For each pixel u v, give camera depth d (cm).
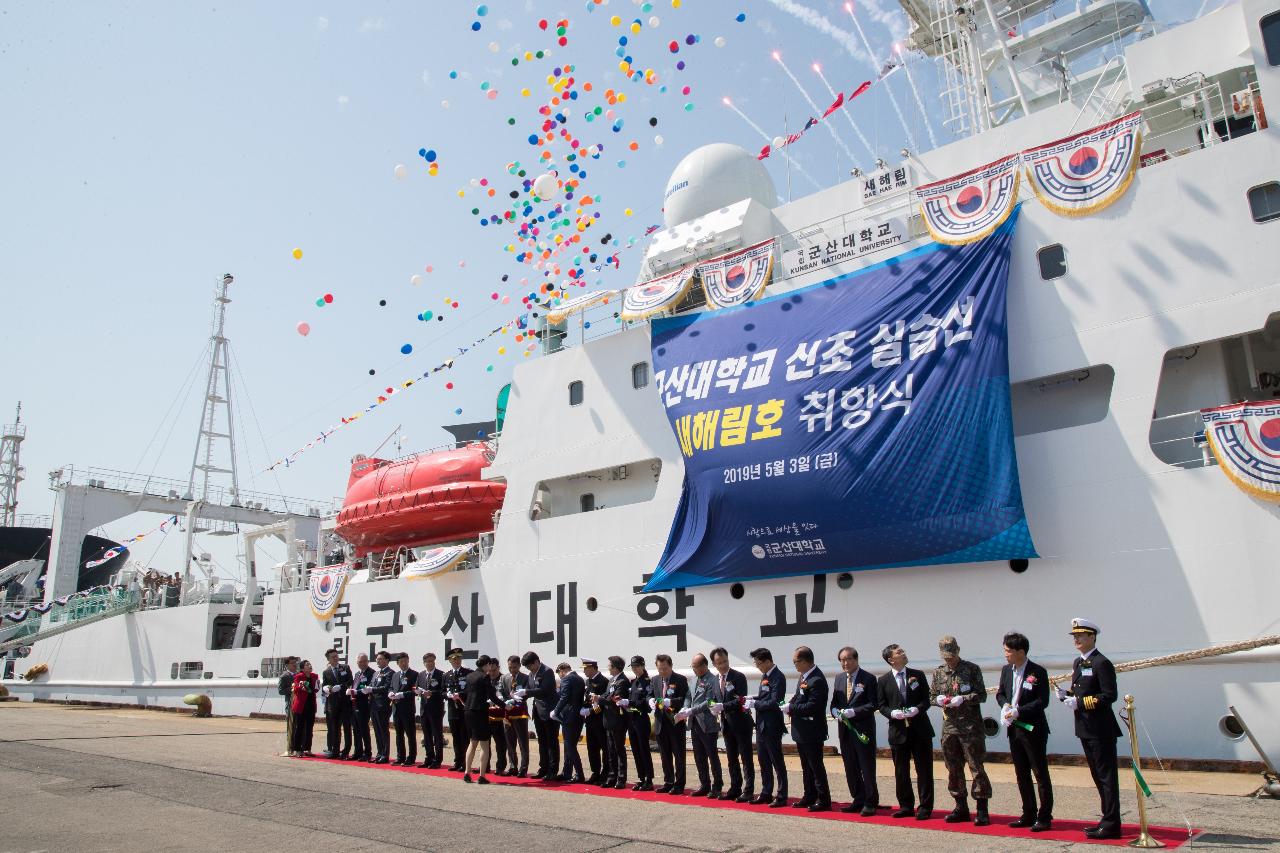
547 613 1600
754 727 965
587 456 1608
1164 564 1026
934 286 1217
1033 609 1103
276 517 3244
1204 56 1207
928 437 1159
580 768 1099
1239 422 994
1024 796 754
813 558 1250
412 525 2095
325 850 721
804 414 1266
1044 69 1777
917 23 1833
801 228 1582
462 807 922
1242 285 1029
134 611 2697
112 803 938
